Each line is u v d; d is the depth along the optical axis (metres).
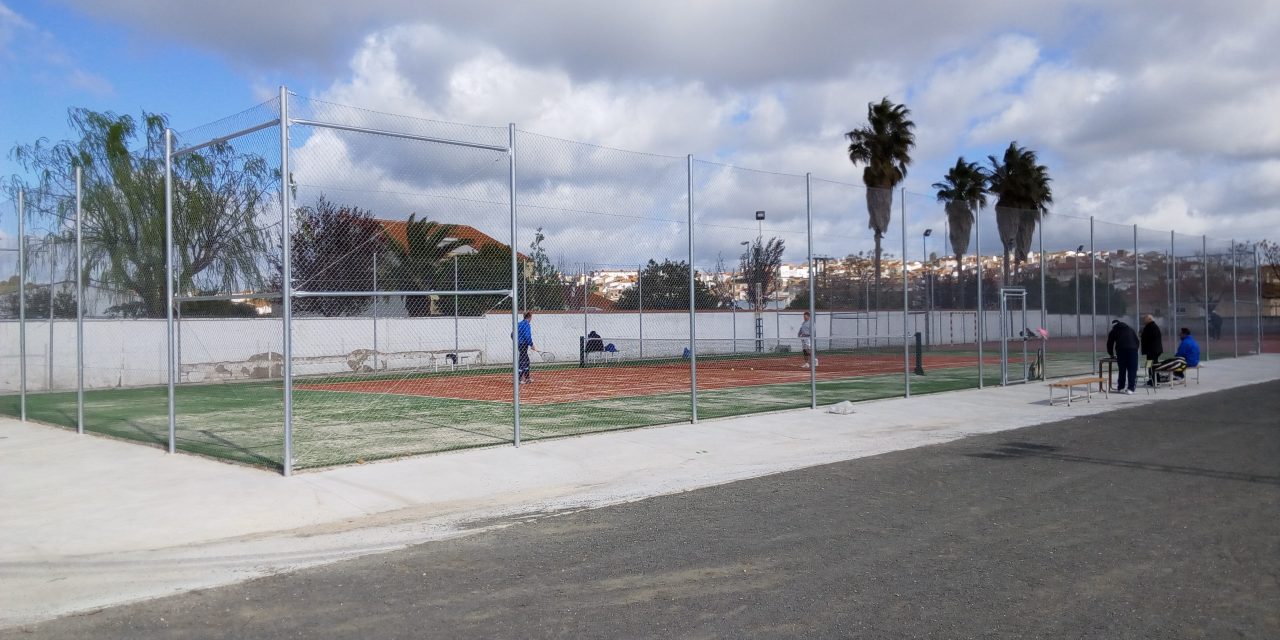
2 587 6.12
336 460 10.84
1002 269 21.27
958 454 11.23
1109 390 19.14
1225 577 5.85
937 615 5.17
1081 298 23.59
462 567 6.44
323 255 11.12
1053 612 5.20
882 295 22.11
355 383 23.12
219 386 22.16
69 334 19.08
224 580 6.23
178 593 5.95
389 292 10.37
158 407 17.83
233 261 11.27
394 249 12.23
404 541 7.27
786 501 8.53
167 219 11.52
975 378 22.80
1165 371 20.39
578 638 4.89
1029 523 7.45
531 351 27.19
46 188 17.97
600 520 7.89
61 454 11.68
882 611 5.25
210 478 9.77
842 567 6.22
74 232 16.30
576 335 27.31
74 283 16.55
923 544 6.82
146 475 9.99
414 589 5.90
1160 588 5.63
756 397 18.94
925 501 8.42
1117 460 10.54
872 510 8.06
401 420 15.34
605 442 12.21
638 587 5.84
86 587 6.11
